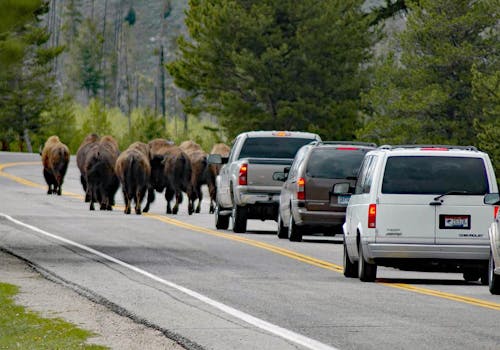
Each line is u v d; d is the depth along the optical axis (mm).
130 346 28828
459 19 150625
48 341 29828
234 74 178625
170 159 90812
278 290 41875
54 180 113312
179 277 45938
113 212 90750
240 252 58312
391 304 38031
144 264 51188
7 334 31234
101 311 35812
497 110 141125
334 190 49969
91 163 92062
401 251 44688
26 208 92250
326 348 28297
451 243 44562
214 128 189750
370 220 44969
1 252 56094
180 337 30125
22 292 40719
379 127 153125
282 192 68625
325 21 175000
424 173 45031
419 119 153125
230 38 175250
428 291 43000
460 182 44938
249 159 71938
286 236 69188
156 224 78125
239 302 37969
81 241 63250
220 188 77062
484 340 29875
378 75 158625
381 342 29359
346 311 35875
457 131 149375
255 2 178875
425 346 28734
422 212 44750
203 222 82188
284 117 172375
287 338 29922
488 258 44562
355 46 177625
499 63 150750
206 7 179500
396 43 160500
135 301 38125
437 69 154375
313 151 64062
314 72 173875
